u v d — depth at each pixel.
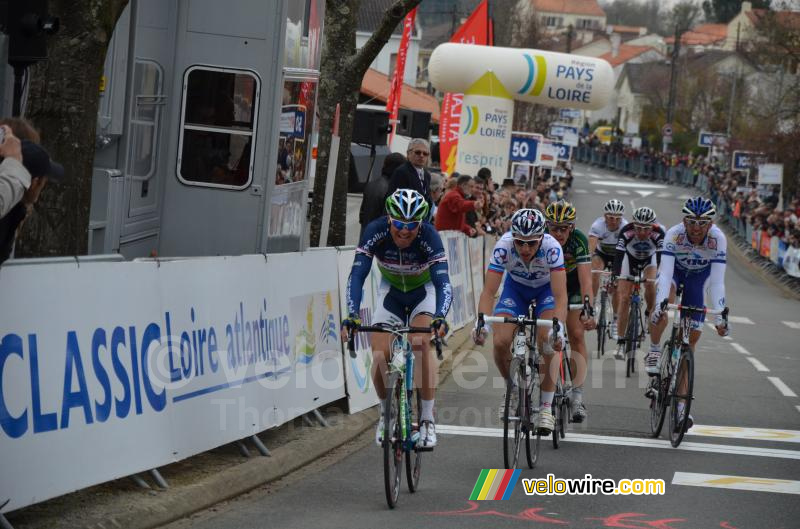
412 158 21.50
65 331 10.07
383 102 68.81
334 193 25.25
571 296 16.77
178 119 18.64
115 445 10.73
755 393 22.45
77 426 10.18
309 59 20.88
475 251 33.38
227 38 18.47
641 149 143.25
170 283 11.86
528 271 14.79
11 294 9.38
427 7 176.12
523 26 100.94
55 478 9.87
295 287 15.32
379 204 21.98
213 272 12.82
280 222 19.83
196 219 18.86
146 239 18.44
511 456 13.90
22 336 9.51
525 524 11.28
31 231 12.69
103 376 10.59
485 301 14.68
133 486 11.48
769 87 93.44
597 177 132.38
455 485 13.08
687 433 17.36
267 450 13.74
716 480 13.88
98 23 12.68
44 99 12.63
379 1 100.56
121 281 10.94
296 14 19.36
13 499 9.36
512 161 58.56
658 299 16.89
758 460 15.37
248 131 18.61
